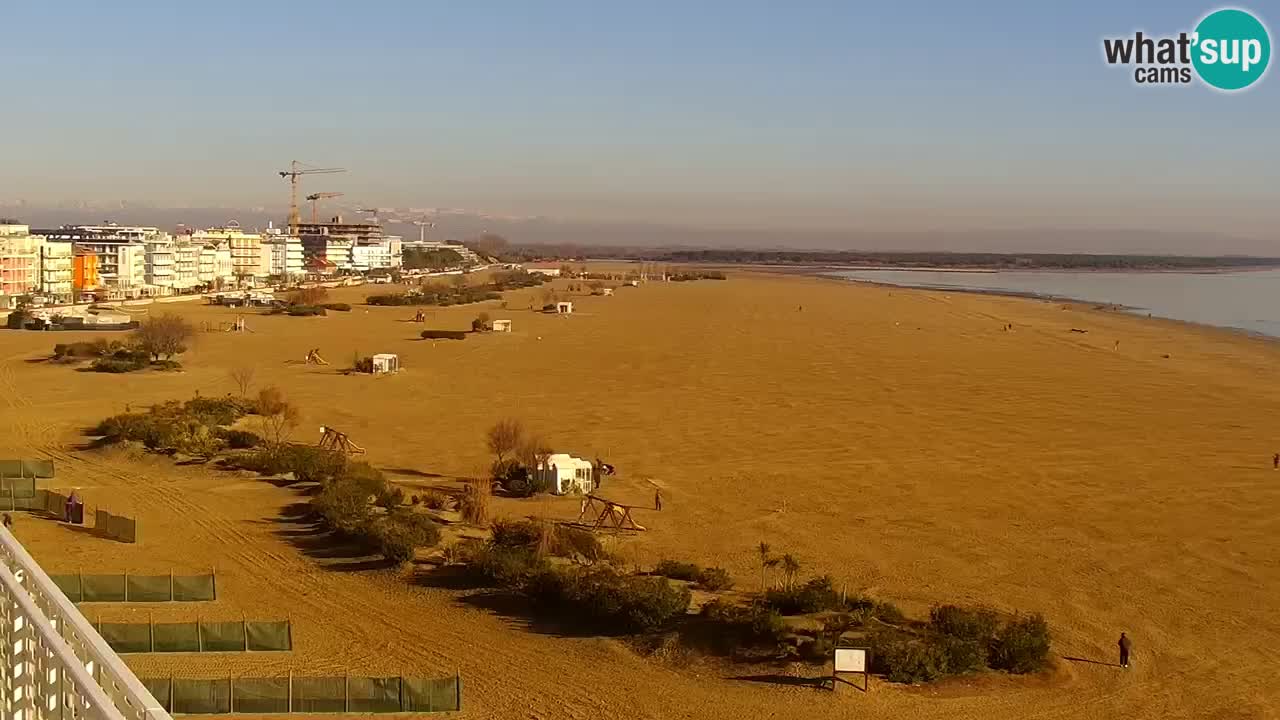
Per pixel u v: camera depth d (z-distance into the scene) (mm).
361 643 41875
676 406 103000
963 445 85000
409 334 170125
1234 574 53406
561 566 49562
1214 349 159875
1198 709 37656
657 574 49844
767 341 165500
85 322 159875
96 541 54562
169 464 72125
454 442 84750
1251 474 75500
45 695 22656
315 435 86188
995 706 37281
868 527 61000
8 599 25266
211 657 39844
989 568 53750
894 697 37625
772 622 40656
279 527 57844
